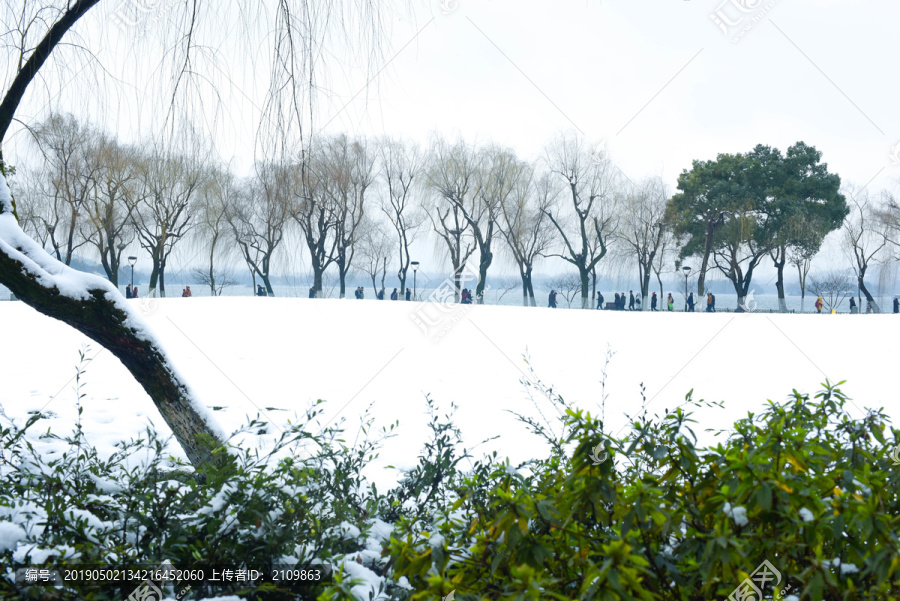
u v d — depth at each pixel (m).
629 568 1.42
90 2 4.05
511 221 42.78
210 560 1.91
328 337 15.30
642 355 13.20
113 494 2.28
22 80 4.00
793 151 46.03
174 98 4.07
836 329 18.30
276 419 7.27
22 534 1.87
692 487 1.76
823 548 1.68
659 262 48.47
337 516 2.26
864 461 1.85
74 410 7.35
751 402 8.55
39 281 3.49
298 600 1.97
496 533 1.68
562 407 8.09
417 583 1.75
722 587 1.51
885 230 42.69
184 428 3.74
